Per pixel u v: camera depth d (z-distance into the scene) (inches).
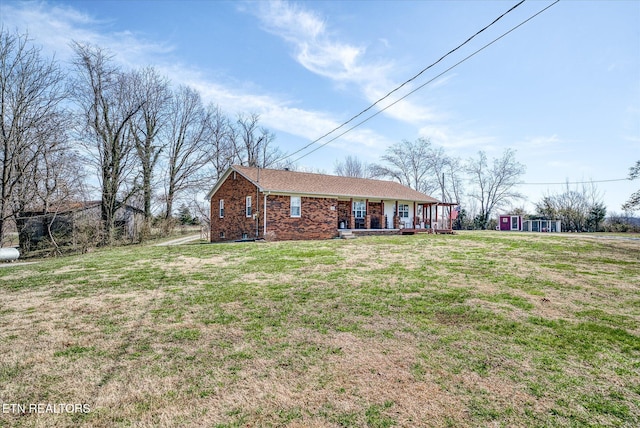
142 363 145.6
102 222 811.4
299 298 247.3
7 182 732.7
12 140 739.4
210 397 119.5
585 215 1472.7
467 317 207.8
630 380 134.6
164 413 109.9
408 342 169.6
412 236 781.9
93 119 880.9
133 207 1033.5
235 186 806.5
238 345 164.9
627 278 320.2
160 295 257.6
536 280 309.1
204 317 206.1
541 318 207.2
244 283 295.3
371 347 163.0
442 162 1828.2
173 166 1227.2
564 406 115.7
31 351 157.9
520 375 137.3
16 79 728.3
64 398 118.4
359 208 877.2
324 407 113.6
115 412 110.3
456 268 365.4
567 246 569.9
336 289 273.3
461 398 119.7
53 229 817.5
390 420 106.3
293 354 154.9
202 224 1216.8
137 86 1018.7
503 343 169.8
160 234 1039.6
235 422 105.1
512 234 919.0
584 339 175.8
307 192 740.7
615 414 111.4
